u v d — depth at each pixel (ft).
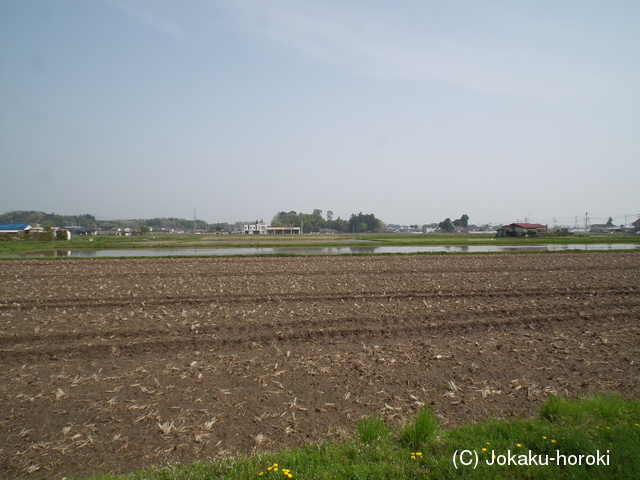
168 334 47.83
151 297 70.54
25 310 61.16
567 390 32.55
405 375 35.81
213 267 117.80
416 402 30.12
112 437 25.53
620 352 42.45
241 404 30.04
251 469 20.85
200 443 24.79
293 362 38.93
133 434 25.89
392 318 55.57
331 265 122.42
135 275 100.12
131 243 264.11
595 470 20.53
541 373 36.52
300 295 72.54
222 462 21.72
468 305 64.23
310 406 29.81
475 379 34.99
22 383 33.81
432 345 44.42
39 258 143.84
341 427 26.68
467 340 46.50
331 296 71.41
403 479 19.95
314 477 20.03
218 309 60.70
